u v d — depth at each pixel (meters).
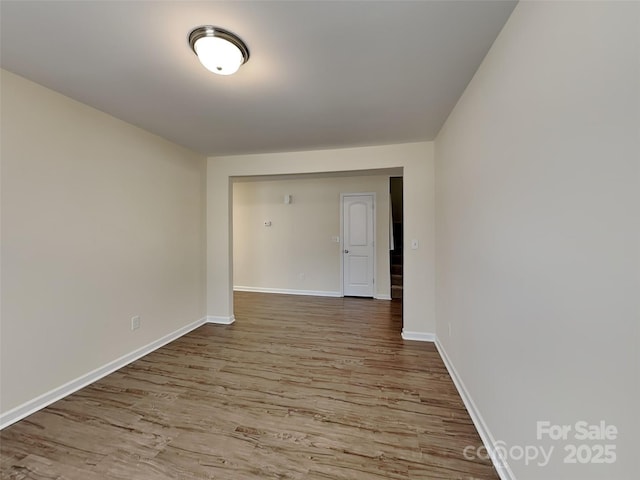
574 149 0.90
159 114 2.44
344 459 1.56
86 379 2.30
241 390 2.25
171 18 1.33
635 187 0.69
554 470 1.02
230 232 3.90
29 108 1.92
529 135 1.18
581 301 0.88
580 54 0.87
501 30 1.43
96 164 2.38
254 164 3.73
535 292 1.14
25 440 1.68
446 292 2.66
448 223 2.56
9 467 1.49
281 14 1.30
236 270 6.09
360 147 3.38
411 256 3.29
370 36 1.46
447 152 2.56
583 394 0.88
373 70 1.79
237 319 4.08
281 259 5.85
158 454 1.59
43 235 2.01
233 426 1.82
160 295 3.09
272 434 1.75
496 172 1.51
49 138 2.04
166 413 1.95
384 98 2.15
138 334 2.81
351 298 5.40
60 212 2.12
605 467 0.79
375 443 1.68
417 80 1.90
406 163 3.25
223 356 2.86
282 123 2.63
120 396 2.15
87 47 1.55
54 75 1.85
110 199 2.51
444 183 2.69
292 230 5.79
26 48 1.56
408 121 2.60
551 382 1.04
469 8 1.28
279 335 3.45
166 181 3.16
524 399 1.23
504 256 1.42
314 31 1.42
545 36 1.05
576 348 0.91
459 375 2.23
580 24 0.87
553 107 1.01
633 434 0.71
